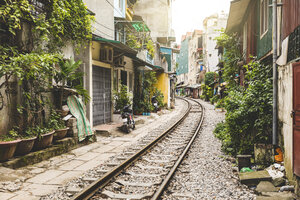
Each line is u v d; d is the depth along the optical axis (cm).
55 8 744
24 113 703
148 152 854
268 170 586
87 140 962
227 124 816
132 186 534
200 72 5944
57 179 563
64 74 829
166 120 1903
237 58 1584
